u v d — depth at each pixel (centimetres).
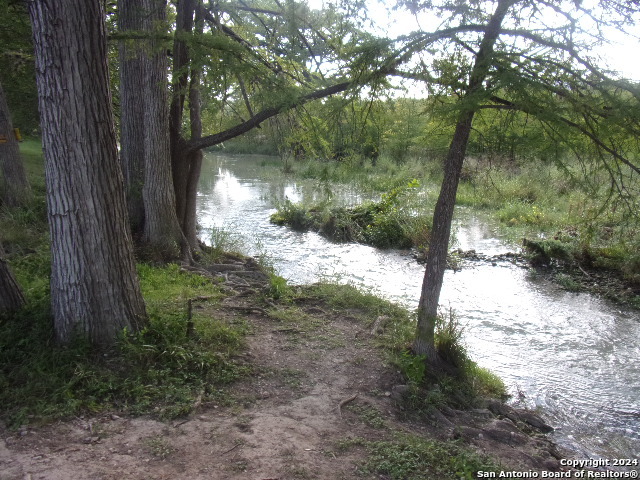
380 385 615
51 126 500
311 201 1911
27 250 980
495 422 575
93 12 495
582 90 485
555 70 482
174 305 759
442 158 696
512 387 705
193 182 1129
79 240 527
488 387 680
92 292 540
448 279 1204
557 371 761
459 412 586
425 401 587
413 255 1405
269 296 895
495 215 1859
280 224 1753
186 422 472
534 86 439
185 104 1026
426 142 656
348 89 580
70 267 531
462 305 1037
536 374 749
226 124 1151
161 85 959
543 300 1074
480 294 1105
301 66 894
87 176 517
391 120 667
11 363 516
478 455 496
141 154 1120
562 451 562
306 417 518
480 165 651
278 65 949
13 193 1251
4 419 437
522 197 1962
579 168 554
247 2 1105
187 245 1082
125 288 566
